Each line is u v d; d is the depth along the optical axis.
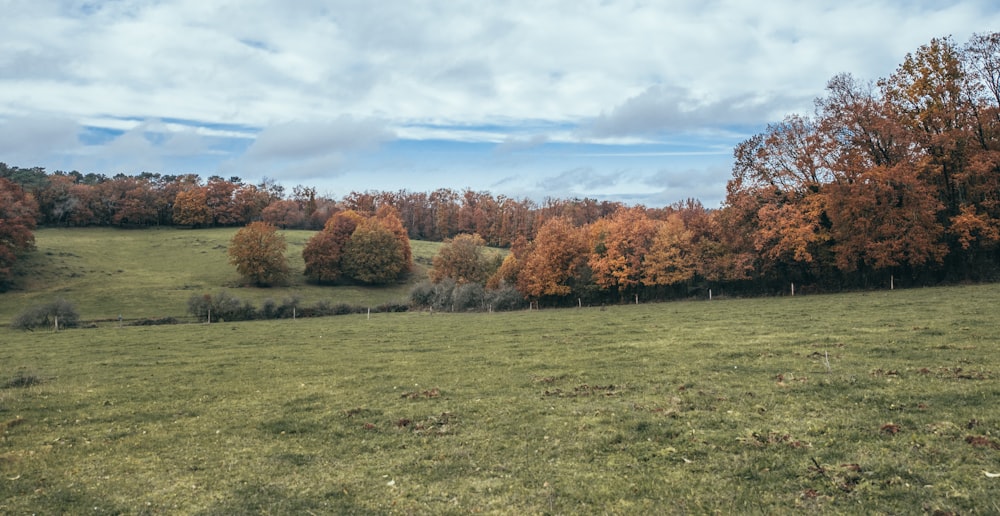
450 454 12.79
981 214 50.53
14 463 13.59
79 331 54.34
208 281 108.00
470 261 105.69
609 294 76.56
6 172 159.88
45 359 33.94
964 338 21.62
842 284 59.25
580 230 88.69
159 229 150.88
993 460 9.89
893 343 22.00
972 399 13.37
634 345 27.75
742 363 20.75
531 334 36.75
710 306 51.41
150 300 90.62
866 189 51.88
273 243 112.94
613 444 12.73
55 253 113.94
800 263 61.91
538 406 16.58
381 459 12.80
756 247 60.16
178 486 11.72
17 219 95.88
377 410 17.31
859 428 12.20
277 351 34.12
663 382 18.59
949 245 53.53
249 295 101.62
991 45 51.06
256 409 18.50
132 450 14.45
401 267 127.81
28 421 17.92
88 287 96.56
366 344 36.28
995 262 52.00
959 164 53.44
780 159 62.25
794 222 57.88
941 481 9.30
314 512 10.11
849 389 15.45
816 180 60.03
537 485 10.73
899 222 51.34
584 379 20.19
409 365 26.22
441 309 77.44
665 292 72.69
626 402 16.22
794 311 38.81
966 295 38.00
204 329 53.28
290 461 13.02
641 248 72.56
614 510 9.45
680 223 73.75
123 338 45.78
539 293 76.56
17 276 97.44
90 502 11.03
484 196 188.25
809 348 22.69
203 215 154.12
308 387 21.88
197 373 26.58
